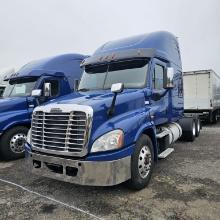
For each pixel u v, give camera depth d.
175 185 5.18
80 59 9.93
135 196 4.71
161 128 6.75
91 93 5.61
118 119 4.70
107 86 6.04
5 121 7.42
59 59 9.37
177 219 3.88
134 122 4.80
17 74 8.99
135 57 6.02
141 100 5.42
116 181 4.36
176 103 7.91
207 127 15.09
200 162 6.84
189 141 9.81
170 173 5.93
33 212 4.25
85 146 4.28
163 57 6.63
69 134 4.39
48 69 8.91
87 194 4.87
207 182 5.32
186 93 16.09
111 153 4.33
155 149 5.58
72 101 4.75
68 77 9.34
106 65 6.36
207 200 4.47
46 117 4.70
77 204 4.49
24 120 7.81
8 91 8.94
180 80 8.48
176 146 8.99
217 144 9.28
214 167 6.36
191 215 3.97
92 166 4.26
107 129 4.43
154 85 6.07
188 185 5.17
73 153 4.35
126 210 4.21
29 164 4.99
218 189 4.95
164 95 6.63
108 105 4.67
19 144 7.69
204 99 15.67
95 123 4.39
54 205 4.48
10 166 6.97
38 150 4.80
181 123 9.67
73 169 4.42
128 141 4.57
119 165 4.39
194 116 10.61
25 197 4.84
